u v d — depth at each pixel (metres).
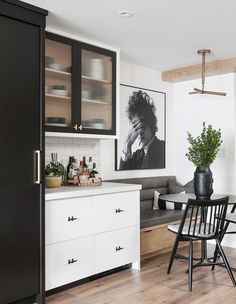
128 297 2.71
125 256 3.25
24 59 2.51
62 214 2.74
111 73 3.51
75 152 3.63
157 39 3.34
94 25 2.96
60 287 2.86
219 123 4.45
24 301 2.55
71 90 3.12
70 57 3.11
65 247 2.76
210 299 2.68
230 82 4.34
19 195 2.47
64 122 3.11
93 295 2.76
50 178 3.04
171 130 4.85
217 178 4.46
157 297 2.71
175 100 4.87
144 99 4.46
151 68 4.51
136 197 3.38
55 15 2.74
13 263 2.43
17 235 2.45
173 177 4.70
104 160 3.97
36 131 2.60
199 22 2.90
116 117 3.56
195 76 4.49
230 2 2.51
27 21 2.52
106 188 3.07
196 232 3.04
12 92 2.44
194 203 2.88
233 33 3.17
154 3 2.52
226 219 3.28
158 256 3.85
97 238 3.00
